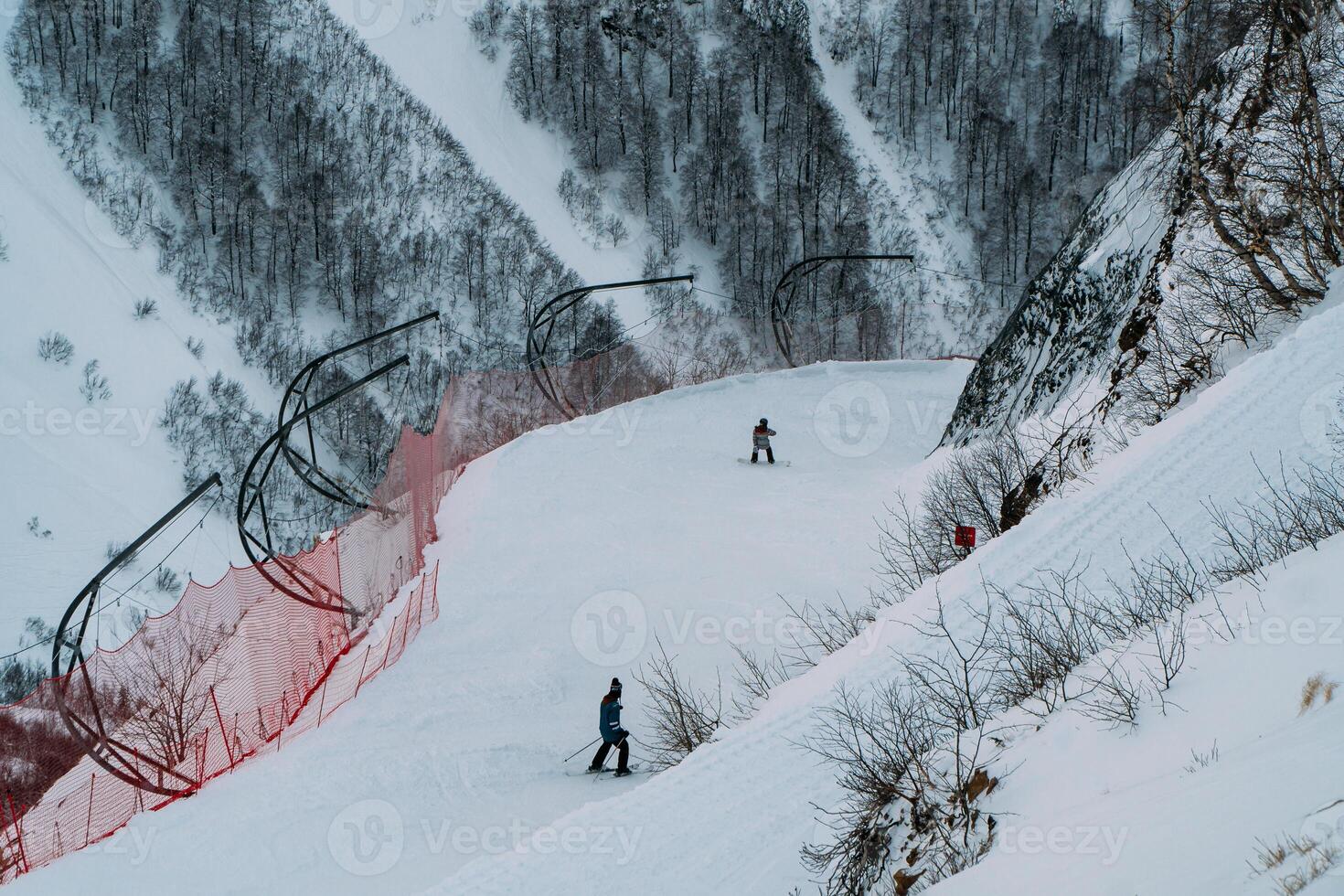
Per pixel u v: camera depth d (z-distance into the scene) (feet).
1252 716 22.62
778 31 517.55
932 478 82.07
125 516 268.21
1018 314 87.30
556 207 464.65
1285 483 37.70
